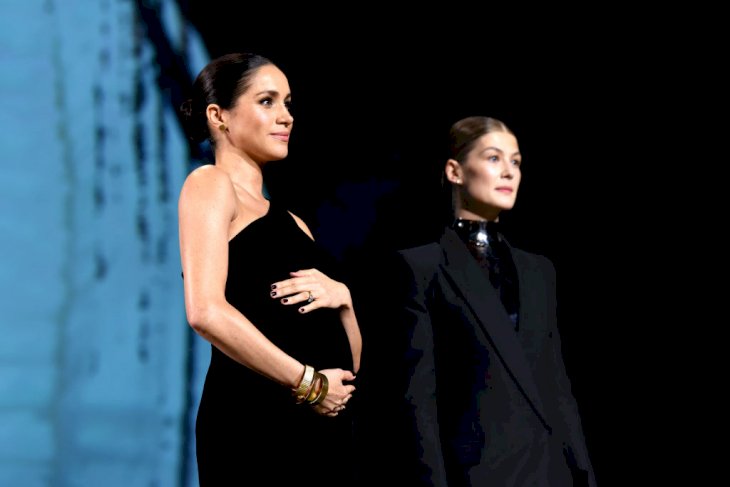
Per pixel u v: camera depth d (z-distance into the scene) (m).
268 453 4.23
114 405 8.33
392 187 9.27
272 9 9.15
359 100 9.34
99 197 8.50
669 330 9.38
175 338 8.59
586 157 9.55
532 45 9.59
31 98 8.38
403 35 9.47
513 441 5.49
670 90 9.46
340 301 4.58
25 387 8.12
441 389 5.72
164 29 8.77
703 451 9.26
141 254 8.57
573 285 9.51
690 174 9.42
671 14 9.45
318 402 4.25
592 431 9.40
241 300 4.33
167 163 8.70
